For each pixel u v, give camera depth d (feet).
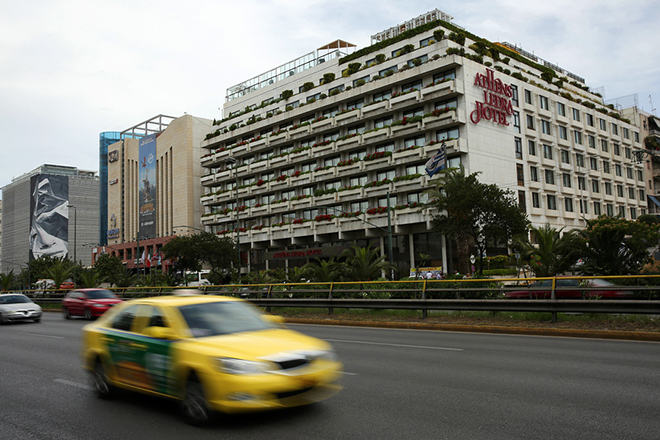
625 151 212.64
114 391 24.08
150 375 21.01
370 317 56.34
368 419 18.95
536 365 28.32
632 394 21.53
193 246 179.42
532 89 168.86
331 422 18.71
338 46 200.23
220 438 17.49
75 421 20.11
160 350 20.58
